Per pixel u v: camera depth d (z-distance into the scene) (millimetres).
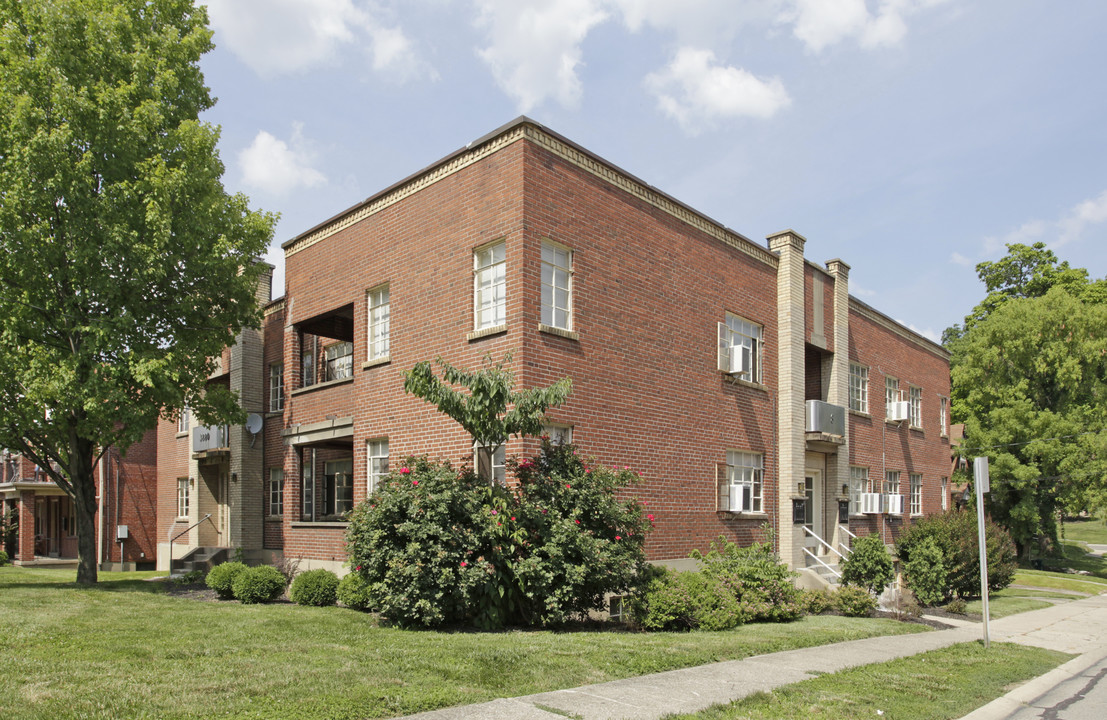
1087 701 8867
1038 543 44062
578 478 11500
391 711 6512
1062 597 22734
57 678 7152
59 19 15594
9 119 15242
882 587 16406
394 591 10578
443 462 11945
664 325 15867
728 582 13367
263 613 12141
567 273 13859
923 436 29078
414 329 15078
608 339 14391
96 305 16531
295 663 8023
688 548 15805
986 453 35688
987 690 8969
